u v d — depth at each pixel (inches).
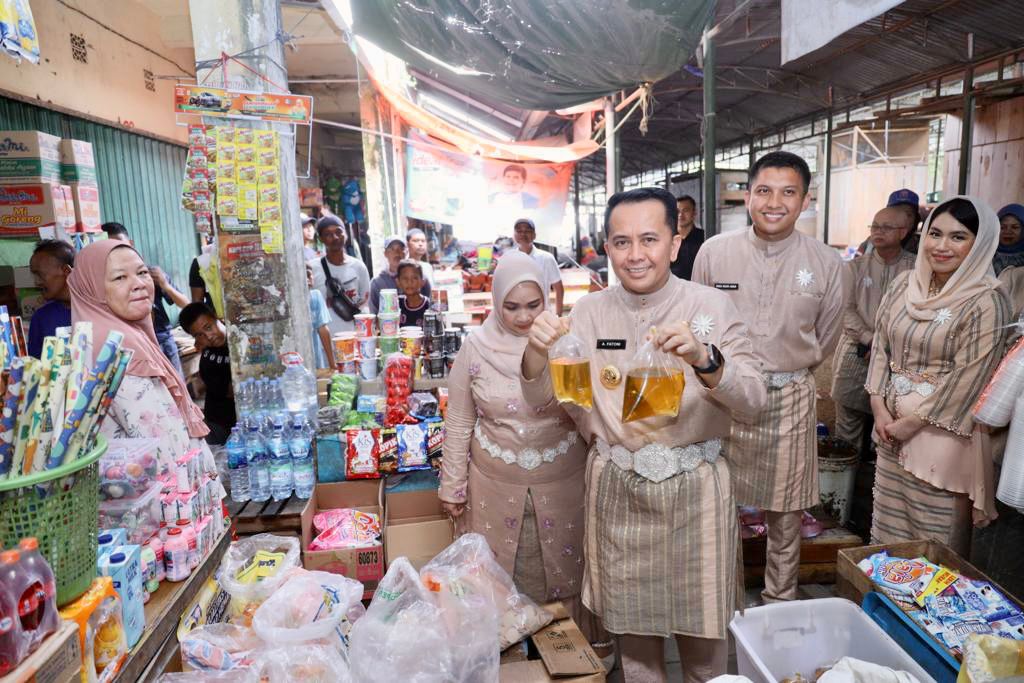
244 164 115.0
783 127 520.4
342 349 136.5
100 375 49.3
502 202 297.1
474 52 159.9
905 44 297.6
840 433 162.4
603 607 70.4
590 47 151.7
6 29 79.4
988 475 88.7
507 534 86.7
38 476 44.7
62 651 43.0
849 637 72.9
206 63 115.8
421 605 61.7
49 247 110.0
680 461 66.2
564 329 60.2
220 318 167.9
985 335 87.7
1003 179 321.1
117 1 237.0
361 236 454.3
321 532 101.0
